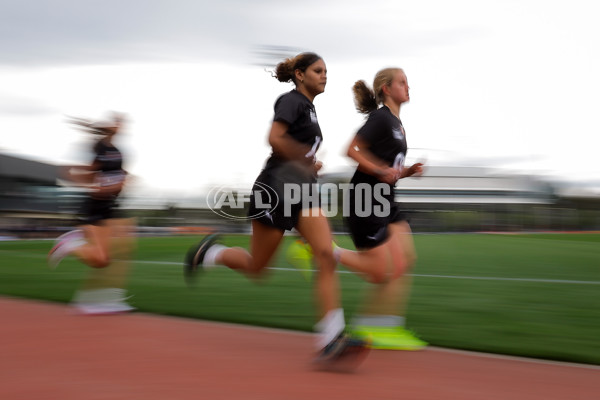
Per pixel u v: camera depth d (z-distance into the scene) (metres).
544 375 3.25
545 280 7.79
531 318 4.98
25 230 21.66
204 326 4.52
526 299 6.07
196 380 3.02
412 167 4.26
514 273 8.80
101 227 5.06
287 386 2.94
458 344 3.98
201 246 4.13
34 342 3.87
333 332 3.28
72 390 2.83
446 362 3.53
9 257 10.42
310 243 3.50
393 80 4.03
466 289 6.80
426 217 30.81
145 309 5.25
